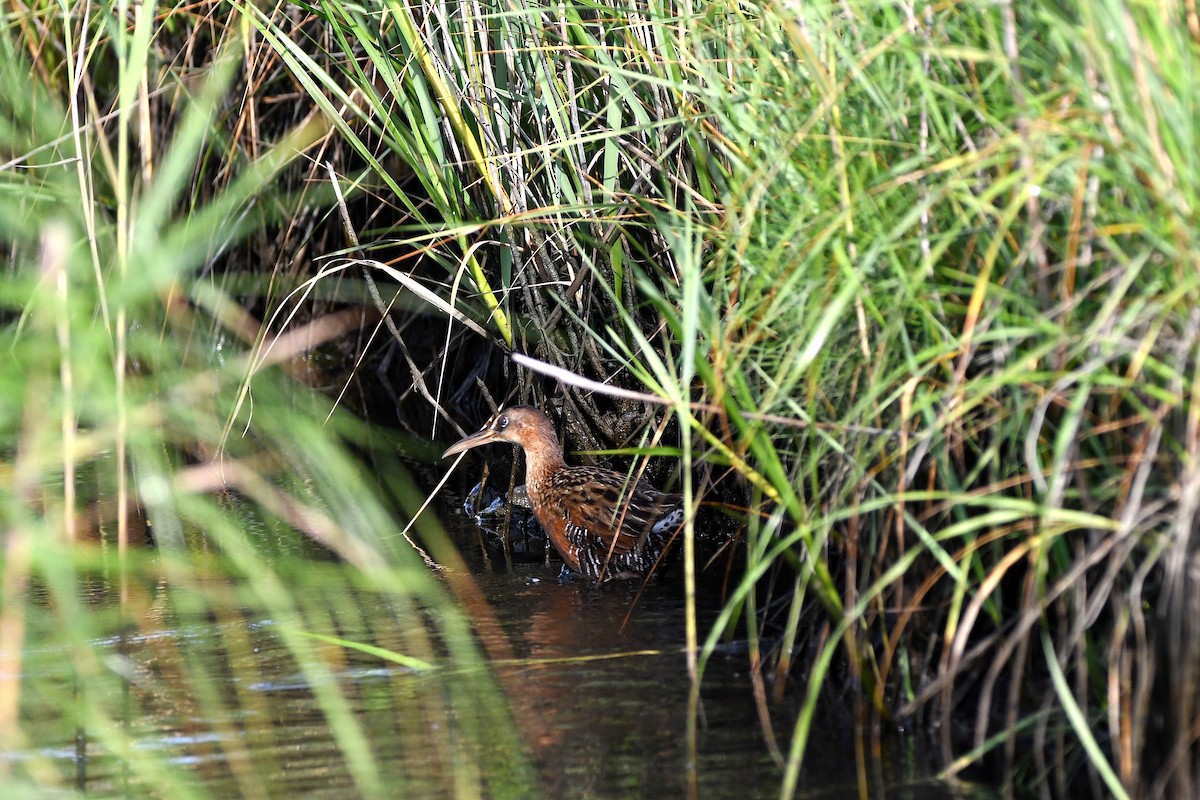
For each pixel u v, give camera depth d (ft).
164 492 34.86
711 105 28.60
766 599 31.45
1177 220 20.92
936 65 25.76
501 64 37.29
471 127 37.27
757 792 23.65
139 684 29.27
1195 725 20.90
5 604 25.36
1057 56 24.08
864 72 26.16
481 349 50.44
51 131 37.52
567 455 42.83
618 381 40.22
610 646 31.40
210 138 44.27
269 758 25.45
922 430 25.02
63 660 30.66
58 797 23.88
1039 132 22.24
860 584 26.50
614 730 26.43
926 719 25.72
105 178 47.34
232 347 45.42
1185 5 23.07
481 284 38.22
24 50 44.60
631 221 34.50
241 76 46.78
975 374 24.90
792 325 26.30
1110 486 22.71
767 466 24.81
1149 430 21.68
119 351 25.52
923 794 23.27
